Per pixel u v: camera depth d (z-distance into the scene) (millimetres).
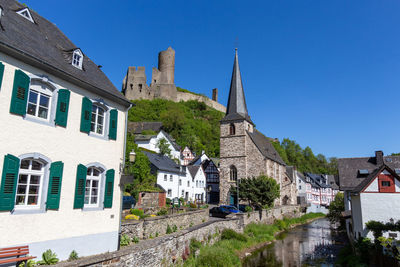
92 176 13359
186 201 46469
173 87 109438
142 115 89812
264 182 37281
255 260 23297
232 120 47156
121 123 15320
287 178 56031
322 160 130250
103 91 13734
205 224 22203
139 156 34750
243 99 49812
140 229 17234
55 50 13125
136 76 102375
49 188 10883
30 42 11531
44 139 10844
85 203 12961
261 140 54812
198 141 83875
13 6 12953
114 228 14180
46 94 11234
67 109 11859
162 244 14758
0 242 9180
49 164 10969
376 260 18594
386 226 19625
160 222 19297
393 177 20656
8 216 9461
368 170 33812
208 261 17984
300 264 22672
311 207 62125
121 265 11469
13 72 9945
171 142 66750
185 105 110938
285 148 122750
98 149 13516
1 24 10523
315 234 36750
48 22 15594
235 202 42969
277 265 22297
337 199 39594
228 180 45938
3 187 9250
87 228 12578
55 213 11109
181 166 48719
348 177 33906
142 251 12867
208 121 104750
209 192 58094
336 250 27547
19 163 9844
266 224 36875
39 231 10445
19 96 9953
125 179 14703
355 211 24125
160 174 39750
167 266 15070
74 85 12445
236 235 26688
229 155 46625
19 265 9555
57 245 11094
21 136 10000
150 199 30219
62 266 9305
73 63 13508
